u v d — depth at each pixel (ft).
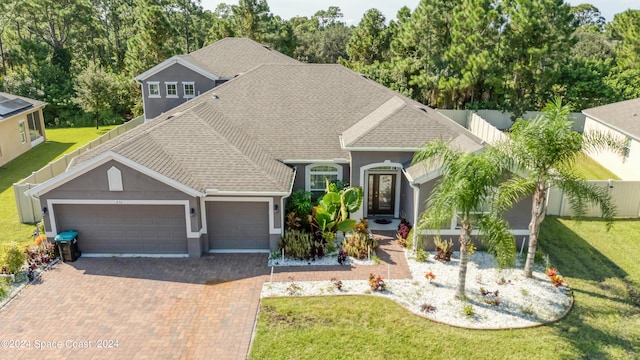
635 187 74.79
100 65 198.29
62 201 59.47
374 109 81.35
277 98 83.41
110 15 212.02
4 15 176.14
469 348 44.06
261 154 70.33
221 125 73.41
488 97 143.74
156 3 208.64
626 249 65.00
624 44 157.79
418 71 145.38
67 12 179.11
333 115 80.28
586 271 58.90
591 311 50.26
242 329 46.88
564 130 50.21
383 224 72.69
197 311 49.78
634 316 49.47
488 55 123.85
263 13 199.11
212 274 57.52
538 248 64.95
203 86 112.78
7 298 51.83
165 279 56.24
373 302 51.42
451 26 134.82
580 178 53.47
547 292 53.78
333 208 65.21
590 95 136.46
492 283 55.67
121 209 60.75
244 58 120.88
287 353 43.16
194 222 60.39
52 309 49.93
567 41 122.72
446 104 142.31
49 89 159.22
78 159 66.13
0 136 100.63
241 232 63.82
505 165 50.67
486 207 56.65
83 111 157.48
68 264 59.67
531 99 133.90
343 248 63.21
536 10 119.34
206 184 60.39
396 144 67.87
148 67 154.30
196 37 238.07
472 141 64.49
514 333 46.34
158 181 58.54
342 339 45.16
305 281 55.93
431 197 57.11
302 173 73.92
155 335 45.85
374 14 192.85
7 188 87.71
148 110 114.83
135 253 62.75
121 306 50.60
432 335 45.88
